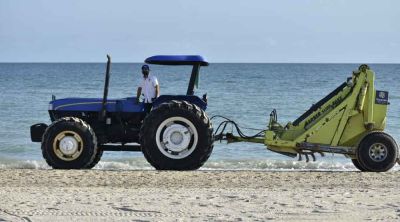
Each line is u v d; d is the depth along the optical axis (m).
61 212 13.34
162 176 18.92
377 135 20.56
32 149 30.27
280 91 70.25
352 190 16.53
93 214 13.19
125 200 14.67
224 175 19.30
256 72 164.12
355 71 20.78
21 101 56.06
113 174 19.20
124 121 21.34
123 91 75.00
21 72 165.25
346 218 13.00
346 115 20.64
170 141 20.39
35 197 14.98
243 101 55.75
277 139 20.88
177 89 79.69
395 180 18.56
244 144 30.44
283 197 15.22
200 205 14.17
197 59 20.58
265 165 25.17
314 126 20.77
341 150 20.67
